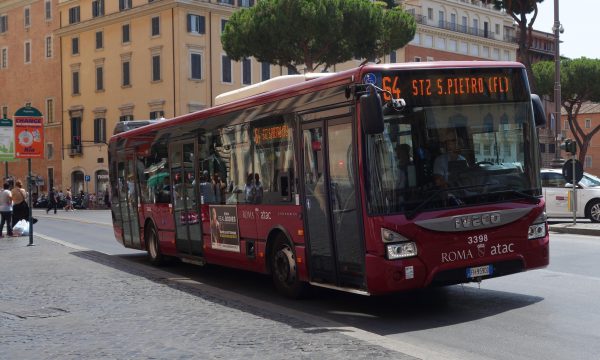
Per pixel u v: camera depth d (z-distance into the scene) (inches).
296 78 450.6
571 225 841.5
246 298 432.5
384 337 309.9
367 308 399.5
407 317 370.0
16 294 466.0
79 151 2886.3
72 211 2490.2
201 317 370.0
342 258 374.9
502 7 1710.1
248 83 2652.6
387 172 349.1
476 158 362.9
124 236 714.2
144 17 2600.9
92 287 489.7
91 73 2834.6
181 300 428.1
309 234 403.5
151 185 635.5
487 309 377.7
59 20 2992.1
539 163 379.6
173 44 2495.1
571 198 955.3
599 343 298.7
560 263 541.6
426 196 351.9
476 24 3545.8
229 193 491.2
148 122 748.0
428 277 348.5
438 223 349.7
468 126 363.6
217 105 530.0
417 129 354.6
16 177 3243.1
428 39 3253.0
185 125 559.8
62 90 2974.9
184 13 2496.3
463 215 354.3
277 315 370.0
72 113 2918.3
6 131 1184.8
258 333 323.9
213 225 517.3
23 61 3223.4
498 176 366.3
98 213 2108.8
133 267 605.0
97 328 349.1
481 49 3555.6
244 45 1771.7
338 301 425.4
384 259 346.0
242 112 470.6
